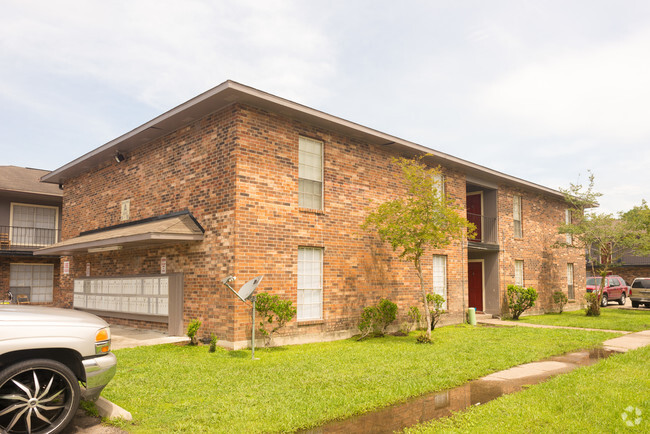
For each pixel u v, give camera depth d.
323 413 5.84
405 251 12.58
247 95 10.67
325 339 12.37
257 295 10.61
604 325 16.34
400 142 14.48
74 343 5.00
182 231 11.34
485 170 18.17
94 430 5.13
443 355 9.88
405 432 5.24
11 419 4.62
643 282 27.22
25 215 22.73
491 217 20.03
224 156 11.24
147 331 12.80
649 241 21.45
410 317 14.89
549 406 6.06
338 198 13.16
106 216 16.27
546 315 21.20
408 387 7.12
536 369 8.78
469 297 20.75
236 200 10.75
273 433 5.19
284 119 12.00
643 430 5.12
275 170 11.64
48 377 4.85
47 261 22.86
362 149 14.05
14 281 21.77
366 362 9.05
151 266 13.49
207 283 11.33
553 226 23.97
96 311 15.51
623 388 6.96
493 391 7.17
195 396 6.49
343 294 13.01
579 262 25.92
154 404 6.08
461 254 17.58
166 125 12.81
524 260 21.45
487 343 11.70
